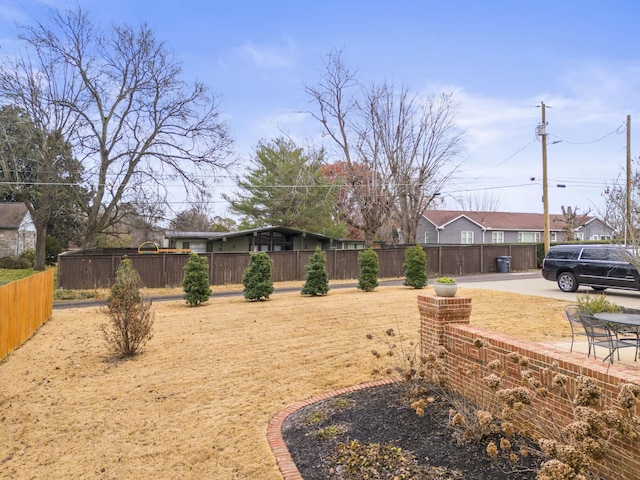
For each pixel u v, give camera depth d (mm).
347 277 23141
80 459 3945
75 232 35062
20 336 8570
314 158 31344
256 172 33844
